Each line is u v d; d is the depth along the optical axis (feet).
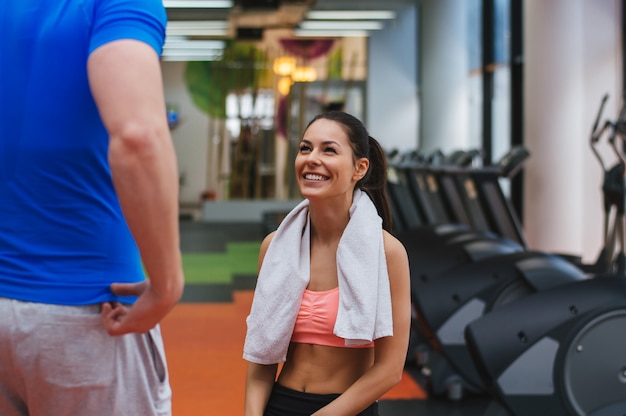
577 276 13.88
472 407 14.80
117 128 4.15
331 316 6.95
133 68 4.24
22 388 4.58
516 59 34.78
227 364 17.48
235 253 39.32
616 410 11.20
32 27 4.56
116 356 4.60
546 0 27.45
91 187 4.55
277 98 62.18
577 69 27.17
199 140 67.31
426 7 53.26
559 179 27.53
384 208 7.68
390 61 61.67
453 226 18.90
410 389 15.99
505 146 40.32
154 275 4.30
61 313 4.46
